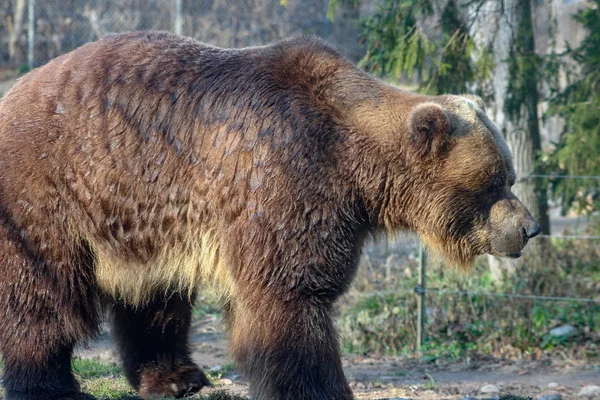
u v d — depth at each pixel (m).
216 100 8.87
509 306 14.93
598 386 11.99
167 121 8.91
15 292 8.91
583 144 15.88
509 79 15.88
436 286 15.88
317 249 8.57
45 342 9.02
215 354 13.93
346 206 8.78
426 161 8.99
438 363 13.80
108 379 11.52
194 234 8.96
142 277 9.28
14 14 34.69
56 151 8.88
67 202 8.92
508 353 14.19
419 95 9.34
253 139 8.62
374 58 16.03
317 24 34.94
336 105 8.95
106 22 34.50
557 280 15.37
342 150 8.79
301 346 8.61
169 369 10.53
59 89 9.08
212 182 8.73
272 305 8.58
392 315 15.19
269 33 34.72
